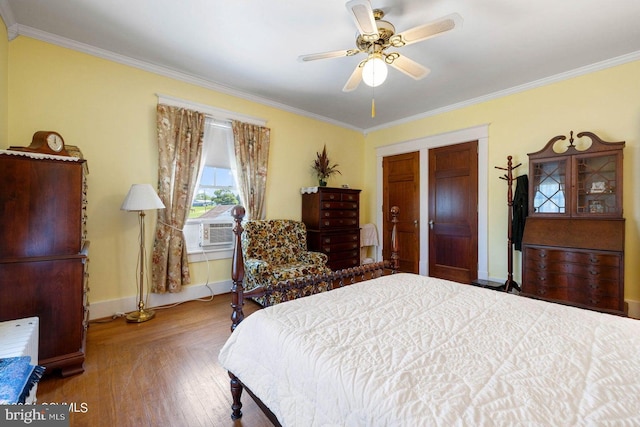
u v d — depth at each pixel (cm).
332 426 85
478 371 89
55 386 175
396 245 239
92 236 276
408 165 477
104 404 160
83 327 200
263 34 247
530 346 105
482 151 387
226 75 324
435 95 380
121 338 240
